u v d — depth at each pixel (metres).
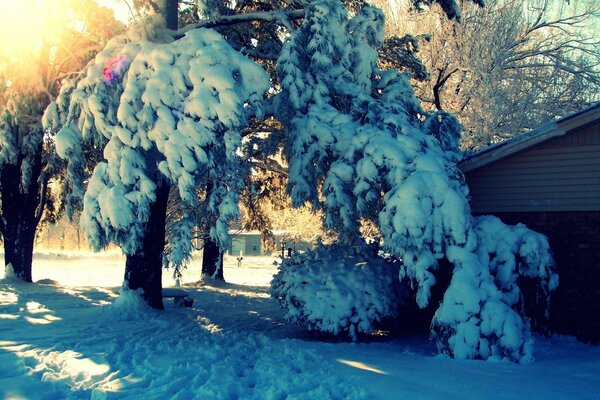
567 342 11.23
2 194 20.89
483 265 10.69
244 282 28.33
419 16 25.27
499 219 11.70
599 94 25.50
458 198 10.48
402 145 11.27
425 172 10.70
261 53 16.52
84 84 11.55
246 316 15.43
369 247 13.03
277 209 23.34
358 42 14.70
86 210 11.25
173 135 10.76
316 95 13.41
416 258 10.38
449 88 25.89
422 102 25.83
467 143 24.02
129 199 11.01
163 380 7.42
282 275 12.59
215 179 11.81
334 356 9.55
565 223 11.65
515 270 11.19
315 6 13.88
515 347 9.34
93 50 18.31
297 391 7.09
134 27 12.88
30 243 21.34
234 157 11.02
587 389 7.49
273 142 15.92
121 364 8.34
